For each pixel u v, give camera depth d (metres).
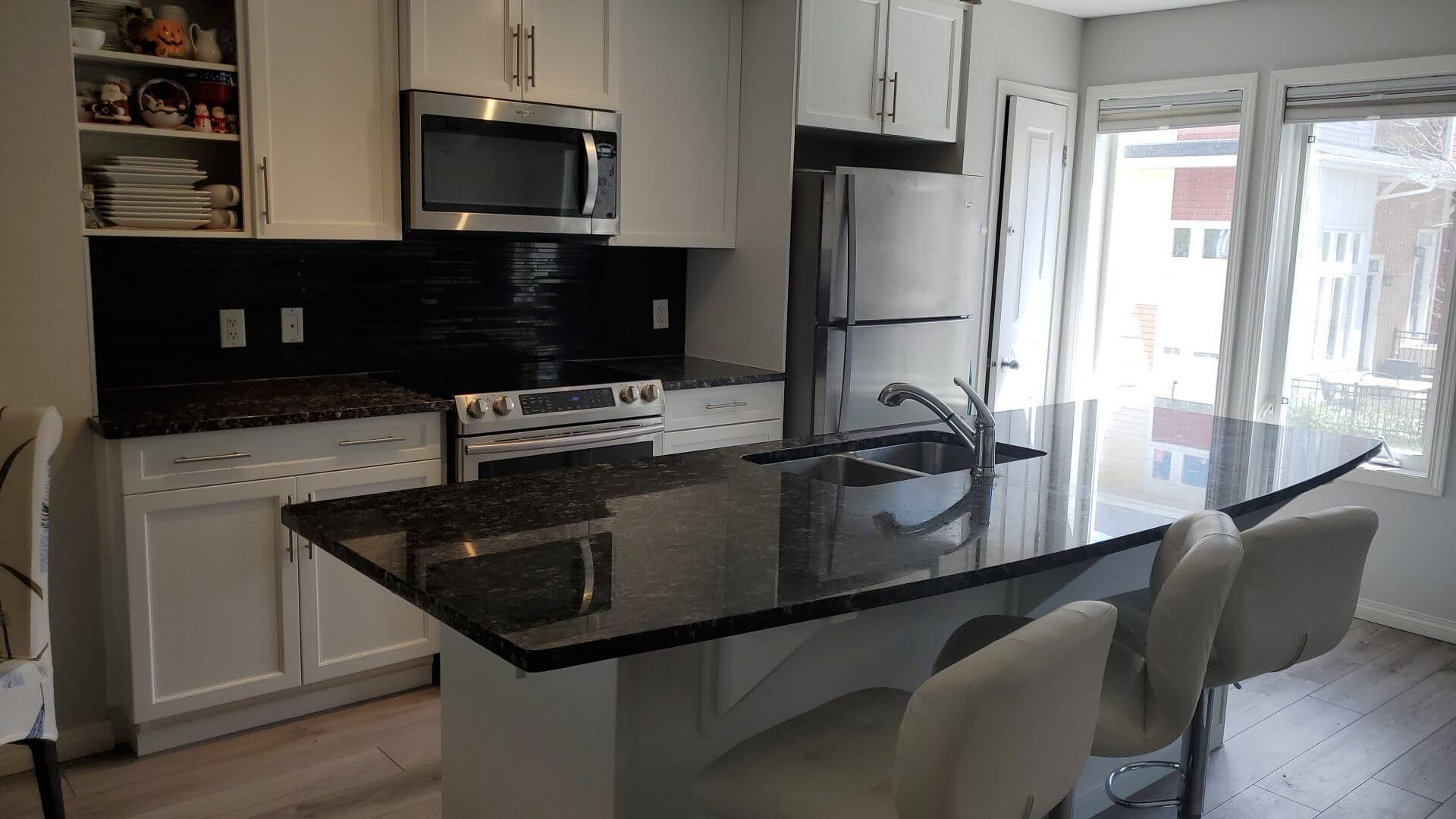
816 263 3.95
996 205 4.81
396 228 3.36
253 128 3.06
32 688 2.20
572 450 3.43
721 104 4.06
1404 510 4.21
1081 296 5.21
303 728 3.07
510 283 4.00
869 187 3.96
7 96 2.61
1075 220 5.18
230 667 2.95
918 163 4.76
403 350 3.76
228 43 3.13
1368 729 3.31
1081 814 2.67
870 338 4.09
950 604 2.19
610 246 4.01
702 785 1.59
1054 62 4.96
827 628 1.94
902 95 4.28
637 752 1.71
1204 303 4.88
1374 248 4.33
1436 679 3.73
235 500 2.88
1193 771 2.45
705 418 3.85
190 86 3.05
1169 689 1.80
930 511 2.14
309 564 3.03
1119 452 2.87
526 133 3.48
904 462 3.09
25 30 2.62
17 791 2.70
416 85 3.25
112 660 2.89
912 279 4.20
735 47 4.07
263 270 3.45
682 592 1.57
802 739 1.68
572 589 1.57
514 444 3.29
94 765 2.84
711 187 4.09
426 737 3.03
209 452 2.82
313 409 2.97
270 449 2.91
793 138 3.93
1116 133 5.04
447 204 3.36
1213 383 4.87
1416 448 4.24
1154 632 1.80
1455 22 3.98
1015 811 1.40
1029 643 1.33
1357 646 4.03
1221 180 4.79
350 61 3.20
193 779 2.78
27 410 2.31
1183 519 1.98
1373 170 4.30
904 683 2.13
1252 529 2.04
